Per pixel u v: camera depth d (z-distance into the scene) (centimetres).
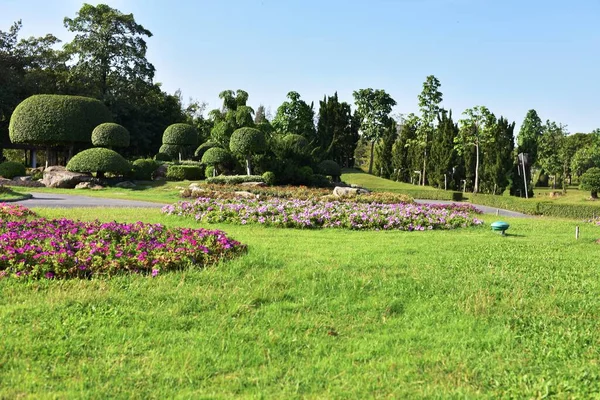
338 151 5581
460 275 687
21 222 852
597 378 385
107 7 4328
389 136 5584
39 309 496
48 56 4053
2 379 362
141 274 636
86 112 3241
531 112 6281
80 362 394
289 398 346
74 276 620
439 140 4444
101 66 4331
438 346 446
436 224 1307
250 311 525
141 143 4388
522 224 1504
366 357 419
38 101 3162
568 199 3594
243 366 399
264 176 2702
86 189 2483
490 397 354
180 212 1345
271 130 3281
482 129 3909
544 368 403
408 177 5188
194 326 481
